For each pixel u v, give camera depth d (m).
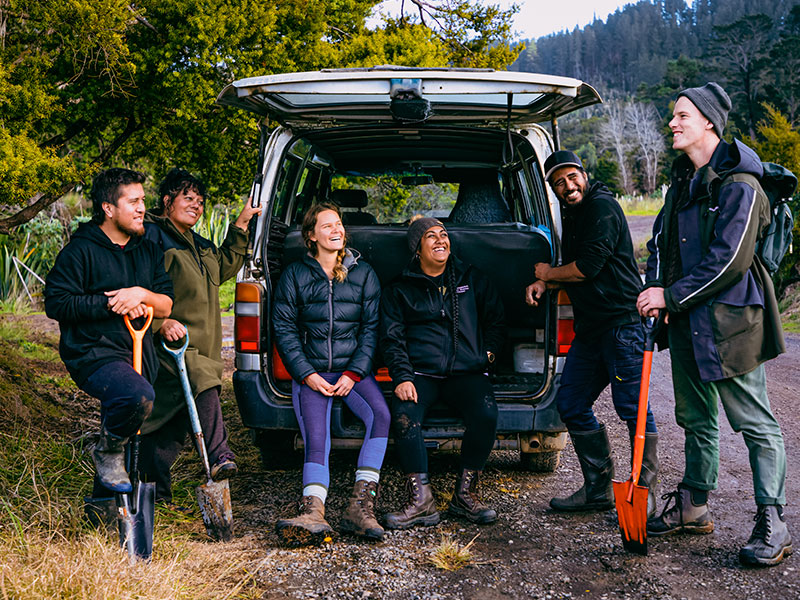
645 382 3.22
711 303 3.11
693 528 3.39
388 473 4.41
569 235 3.69
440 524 3.59
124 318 3.12
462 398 3.69
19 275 12.87
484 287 3.85
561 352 3.78
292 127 4.47
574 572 3.04
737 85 73.12
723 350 3.08
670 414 5.97
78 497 3.70
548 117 4.20
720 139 3.23
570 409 3.68
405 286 3.78
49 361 7.46
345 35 9.08
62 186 6.30
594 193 3.57
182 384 3.39
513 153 4.54
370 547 3.30
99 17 5.41
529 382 4.08
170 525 3.49
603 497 3.71
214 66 6.66
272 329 3.87
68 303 3.02
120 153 7.79
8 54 5.61
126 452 3.24
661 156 74.06
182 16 6.41
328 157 5.24
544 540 3.38
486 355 3.78
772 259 3.16
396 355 3.70
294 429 3.78
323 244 3.70
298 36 7.55
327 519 3.69
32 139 5.82
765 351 3.12
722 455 4.74
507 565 3.11
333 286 3.71
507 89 3.61
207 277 3.74
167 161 8.20
